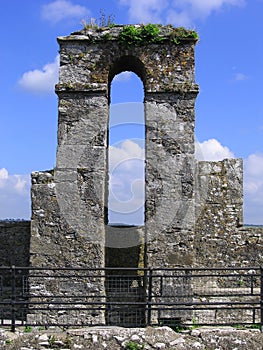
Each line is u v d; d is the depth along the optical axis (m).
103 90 13.28
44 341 10.06
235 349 10.05
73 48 13.46
